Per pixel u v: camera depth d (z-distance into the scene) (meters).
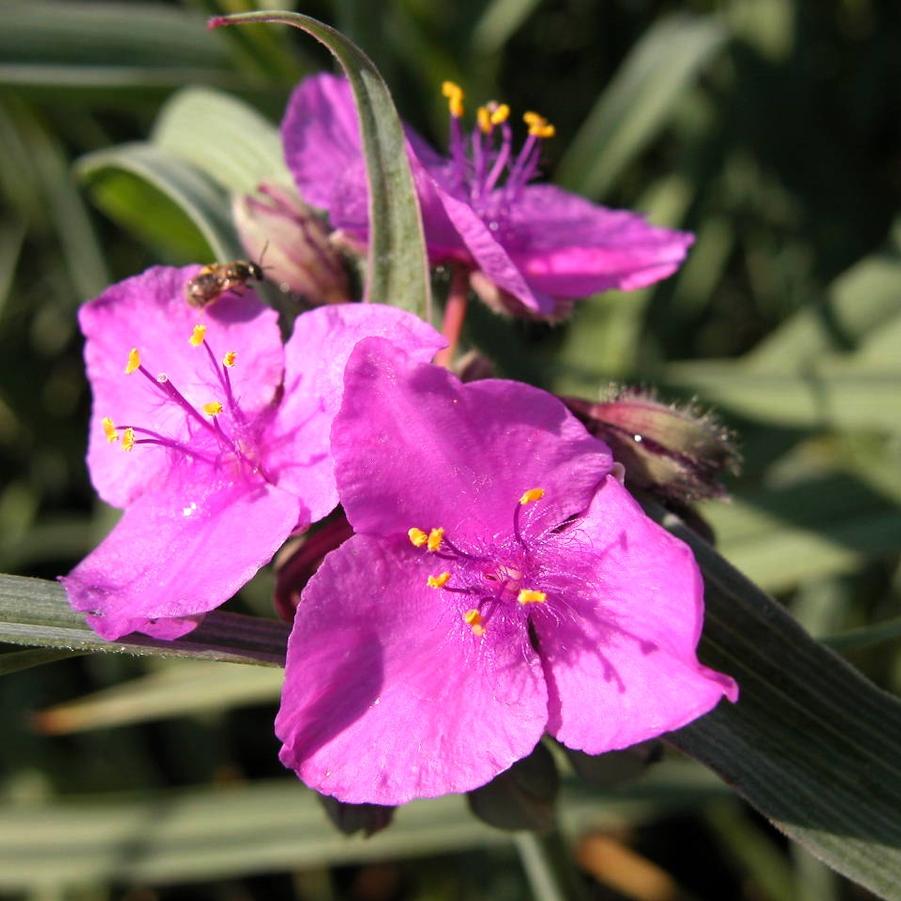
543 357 0.20
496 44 0.20
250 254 0.12
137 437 0.11
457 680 0.09
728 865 0.22
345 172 0.12
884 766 0.10
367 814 0.11
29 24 0.17
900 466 0.18
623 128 0.19
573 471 0.09
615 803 0.17
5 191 0.22
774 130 0.22
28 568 0.22
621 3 0.23
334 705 0.09
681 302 0.22
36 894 0.20
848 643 0.12
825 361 0.17
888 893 0.10
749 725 0.10
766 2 0.21
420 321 0.09
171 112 0.17
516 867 0.19
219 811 0.17
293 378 0.10
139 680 0.19
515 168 0.13
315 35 0.10
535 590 0.09
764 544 0.16
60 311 0.23
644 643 0.09
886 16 0.22
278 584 0.10
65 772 0.21
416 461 0.09
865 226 0.22
